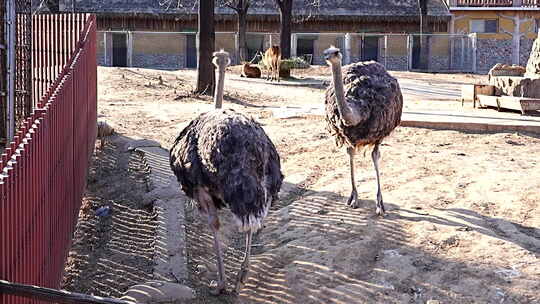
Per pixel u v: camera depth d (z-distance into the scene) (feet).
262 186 22.49
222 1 119.34
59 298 14.85
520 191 30.09
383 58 124.57
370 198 30.73
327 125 30.14
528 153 36.73
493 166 33.76
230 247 28.32
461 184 31.53
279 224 29.58
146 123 48.85
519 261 24.68
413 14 126.62
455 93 73.00
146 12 121.70
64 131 25.12
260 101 62.39
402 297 23.25
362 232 27.55
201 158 23.03
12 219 16.19
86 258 27.50
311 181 34.06
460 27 128.06
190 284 24.97
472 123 41.81
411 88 78.69
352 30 126.41
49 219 21.49
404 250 25.89
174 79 77.25
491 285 23.40
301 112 50.08
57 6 83.15
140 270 26.27
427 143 39.19
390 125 28.94
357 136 28.58
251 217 21.83
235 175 22.04
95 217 31.48
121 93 64.80
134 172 36.70
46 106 21.59
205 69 64.90
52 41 44.96
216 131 23.02
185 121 49.55
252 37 124.16
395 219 28.37
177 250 27.35
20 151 17.31
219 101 29.45
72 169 27.81
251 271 25.77
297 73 93.81
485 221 27.76
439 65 122.11
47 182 21.09
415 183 32.09
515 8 126.41
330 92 29.14
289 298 23.79
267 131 43.83
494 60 127.95
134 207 32.35
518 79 49.16
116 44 120.78
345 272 24.84
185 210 31.19
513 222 27.61
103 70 82.79
